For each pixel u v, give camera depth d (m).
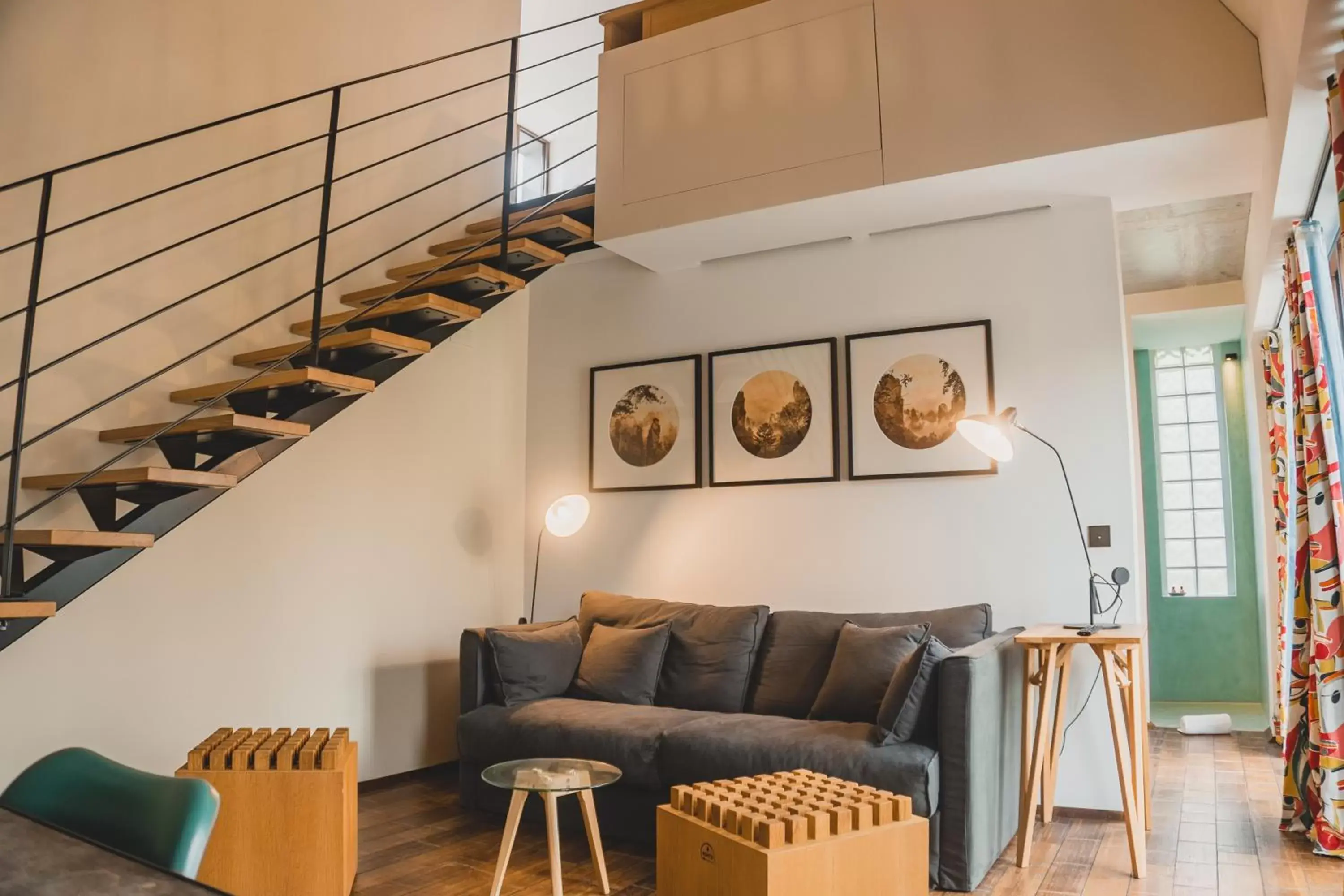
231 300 4.30
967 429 3.92
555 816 2.96
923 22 4.07
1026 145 3.82
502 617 5.55
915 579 4.54
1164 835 3.82
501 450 5.63
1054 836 3.79
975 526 4.43
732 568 5.01
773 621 4.47
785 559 4.87
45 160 3.66
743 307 5.13
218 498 4.14
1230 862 3.45
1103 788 4.05
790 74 4.35
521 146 6.84
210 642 4.07
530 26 7.14
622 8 4.98
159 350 4.00
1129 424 4.18
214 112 4.28
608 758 3.76
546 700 4.36
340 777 2.94
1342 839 3.42
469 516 5.38
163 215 4.05
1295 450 3.91
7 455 2.94
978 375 4.47
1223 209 5.01
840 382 4.82
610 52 4.87
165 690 3.89
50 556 3.26
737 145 4.44
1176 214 5.07
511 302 5.77
